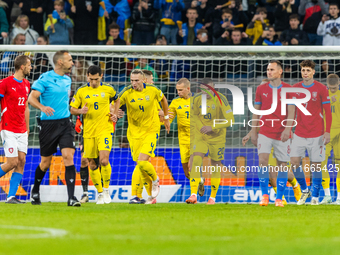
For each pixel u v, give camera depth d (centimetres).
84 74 3731
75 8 4275
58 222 1504
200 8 4356
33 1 4338
